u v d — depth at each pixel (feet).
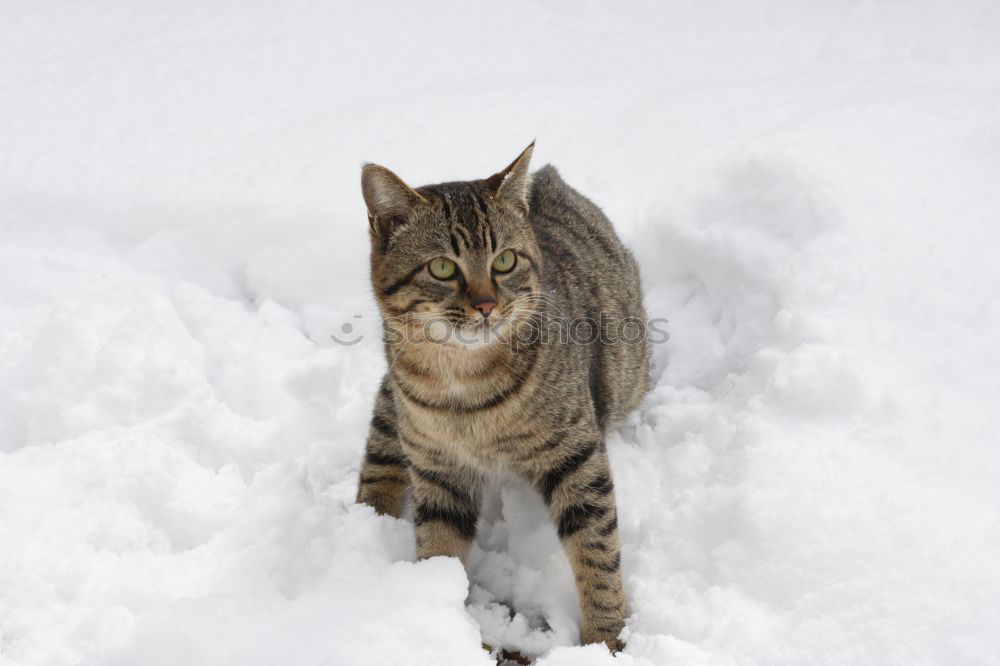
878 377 4.42
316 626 4.06
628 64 6.58
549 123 5.74
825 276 4.69
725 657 4.05
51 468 4.41
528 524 4.47
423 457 4.33
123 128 5.81
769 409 4.45
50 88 6.24
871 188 4.90
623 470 4.55
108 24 7.33
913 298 4.60
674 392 4.80
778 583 4.13
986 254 4.66
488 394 4.23
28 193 5.43
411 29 7.24
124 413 4.64
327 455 4.73
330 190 5.42
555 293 4.36
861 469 4.25
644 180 5.42
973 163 4.99
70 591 4.18
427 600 4.12
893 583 4.06
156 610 4.11
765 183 4.99
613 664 4.05
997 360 4.43
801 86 5.80
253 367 4.91
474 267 4.17
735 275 4.91
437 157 5.57
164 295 5.05
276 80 6.44
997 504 4.16
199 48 6.88
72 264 5.18
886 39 6.47
